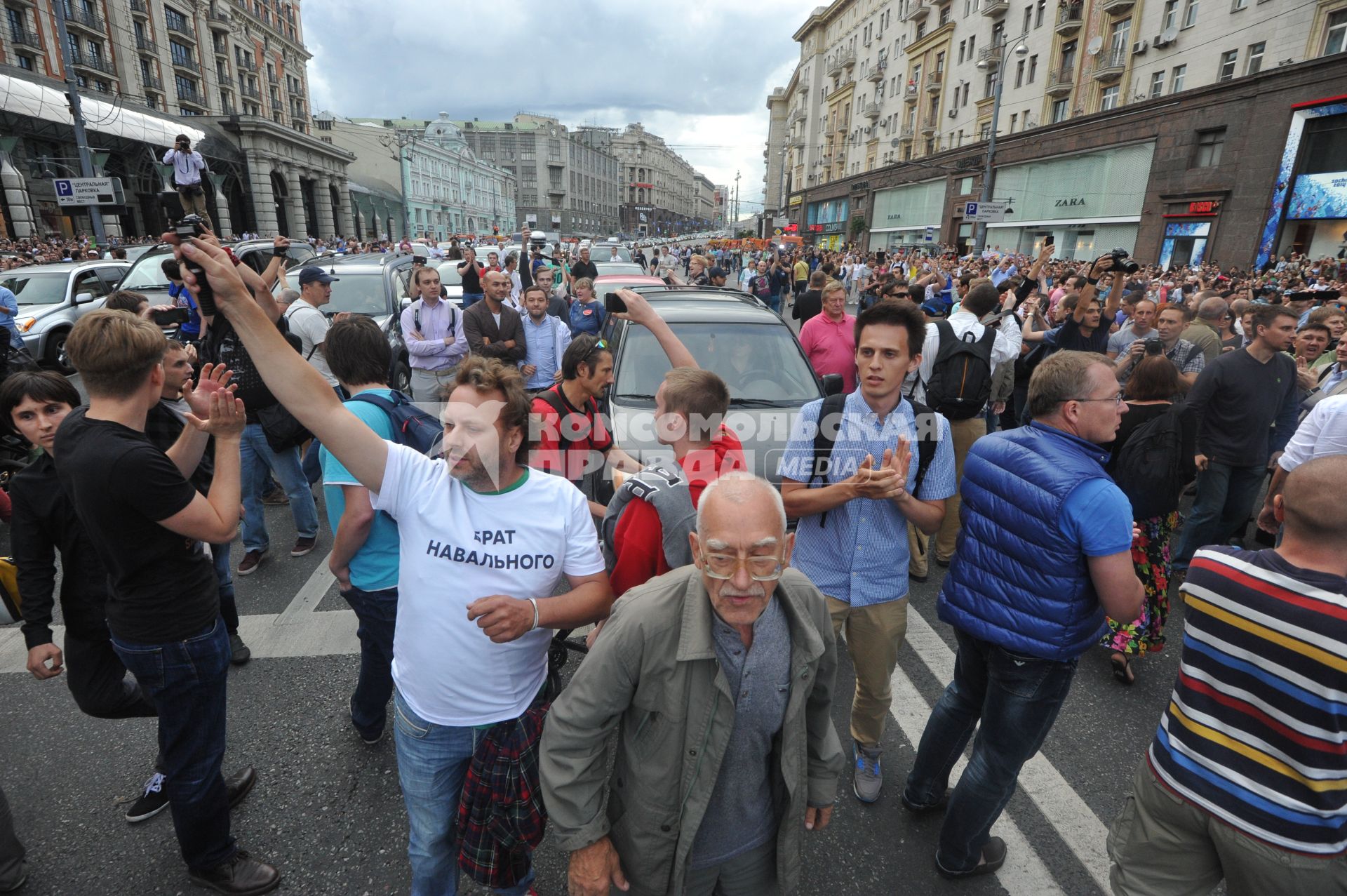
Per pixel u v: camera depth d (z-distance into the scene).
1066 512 1.88
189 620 1.97
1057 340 5.77
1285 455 3.30
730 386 4.67
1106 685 3.49
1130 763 2.92
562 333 6.34
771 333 5.13
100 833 2.44
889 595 2.47
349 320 2.61
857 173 56.97
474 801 1.77
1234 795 1.56
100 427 1.81
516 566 1.70
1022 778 2.80
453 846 1.95
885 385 2.35
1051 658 1.97
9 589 2.33
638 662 1.46
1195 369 5.46
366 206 67.31
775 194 101.06
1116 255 5.29
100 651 2.23
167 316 4.28
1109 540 1.85
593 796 1.53
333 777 2.71
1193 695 1.64
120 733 2.96
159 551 1.88
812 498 2.32
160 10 48.59
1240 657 1.54
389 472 1.69
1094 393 1.90
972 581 2.13
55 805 2.57
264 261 11.23
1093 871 2.36
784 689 1.53
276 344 1.58
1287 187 20.44
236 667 3.42
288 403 1.60
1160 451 3.23
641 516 1.93
